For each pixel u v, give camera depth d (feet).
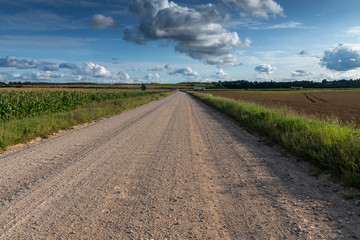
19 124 30.40
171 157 19.70
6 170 16.21
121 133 31.01
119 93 116.06
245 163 17.83
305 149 18.49
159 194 12.35
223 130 33.71
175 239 8.34
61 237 8.48
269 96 216.54
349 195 11.42
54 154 20.51
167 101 120.26
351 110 84.84
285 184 13.52
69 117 40.37
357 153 14.66
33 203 11.30
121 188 13.16
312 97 203.82
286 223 9.34
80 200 11.62
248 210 10.52
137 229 9.00
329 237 8.30
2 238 8.43
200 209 10.68
